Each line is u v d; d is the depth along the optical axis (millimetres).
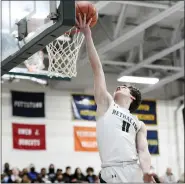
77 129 18891
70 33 6016
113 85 19375
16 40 5793
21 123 18078
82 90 19297
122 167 3361
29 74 10398
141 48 16938
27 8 5582
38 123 18359
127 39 15016
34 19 5312
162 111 20656
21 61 6012
